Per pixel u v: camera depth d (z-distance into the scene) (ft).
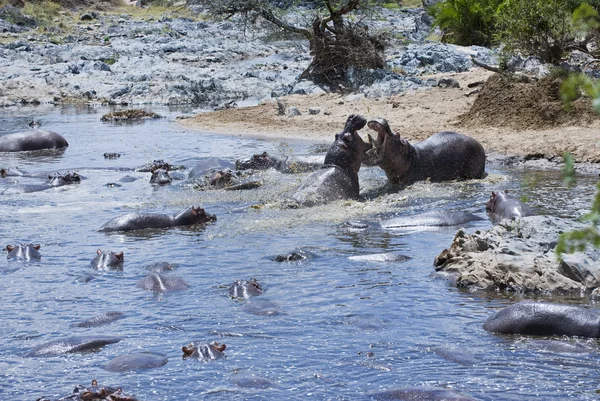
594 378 27.40
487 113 85.56
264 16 135.74
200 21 222.69
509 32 99.81
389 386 27.07
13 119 115.55
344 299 36.27
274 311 34.37
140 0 260.21
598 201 14.56
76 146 89.35
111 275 40.63
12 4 234.79
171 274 40.29
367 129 88.63
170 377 28.09
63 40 196.44
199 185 63.98
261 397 26.43
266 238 47.57
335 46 125.29
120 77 150.30
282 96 120.98
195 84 140.26
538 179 63.57
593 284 37.22
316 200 55.77
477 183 62.44
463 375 27.86
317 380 27.68
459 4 146.61
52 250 45.65
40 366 29.40
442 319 33.58
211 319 33.94
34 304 36.35
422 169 62.80
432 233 47.88
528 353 29.63
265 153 70.59
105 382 27.81
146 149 85.51
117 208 56.80
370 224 50.19
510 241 40.86
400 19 221.46
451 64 125.80
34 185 63.93
